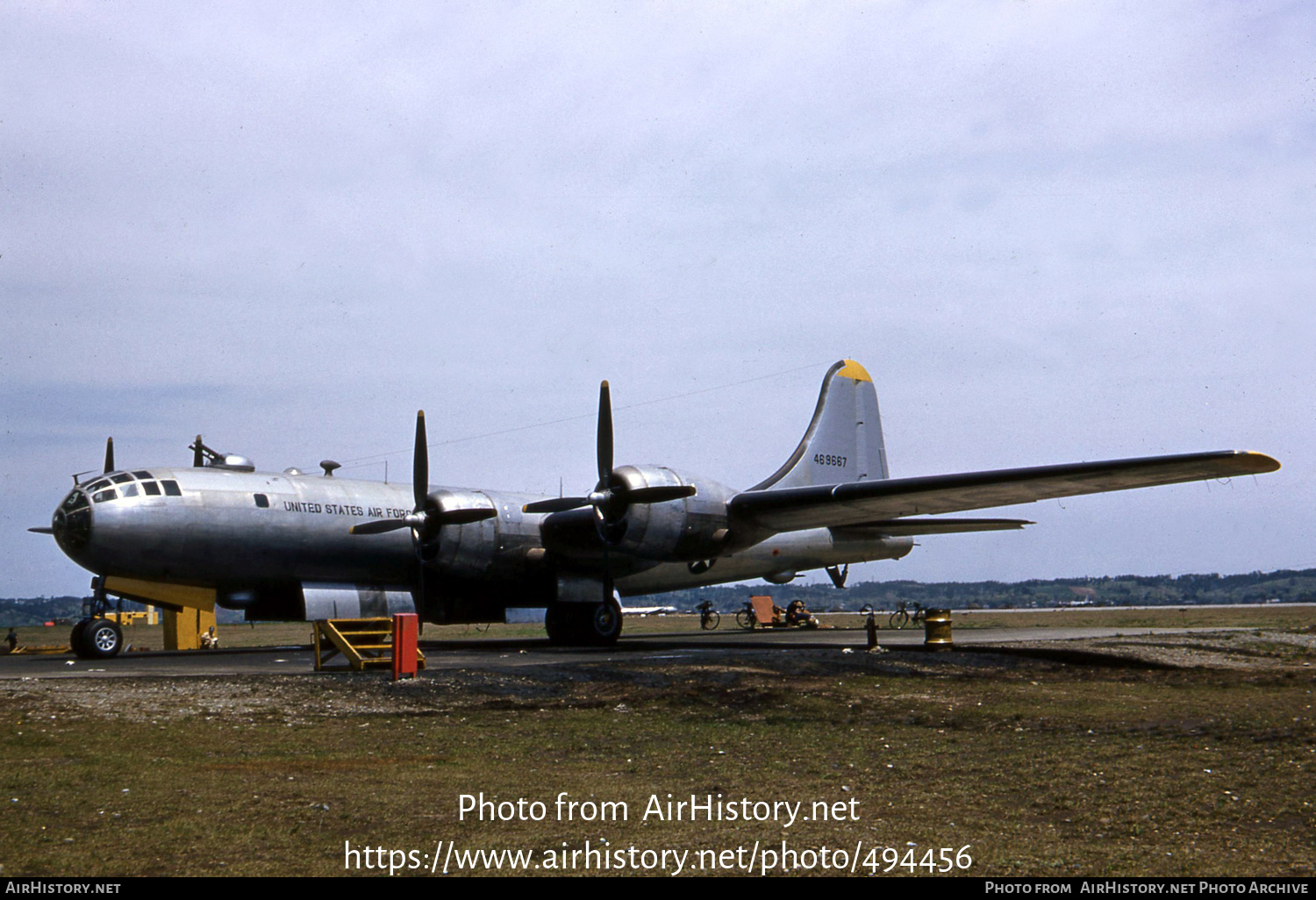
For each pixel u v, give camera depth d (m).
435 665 16.08
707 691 12.48
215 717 10.45
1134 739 9.45
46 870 5.19
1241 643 20.97
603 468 20.42
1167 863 5.57
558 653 19.73
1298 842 5.97
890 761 8.52
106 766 7.82
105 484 19.47
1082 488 18.95
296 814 6.46
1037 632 30.86
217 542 20.19
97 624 19.19
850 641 24.89
